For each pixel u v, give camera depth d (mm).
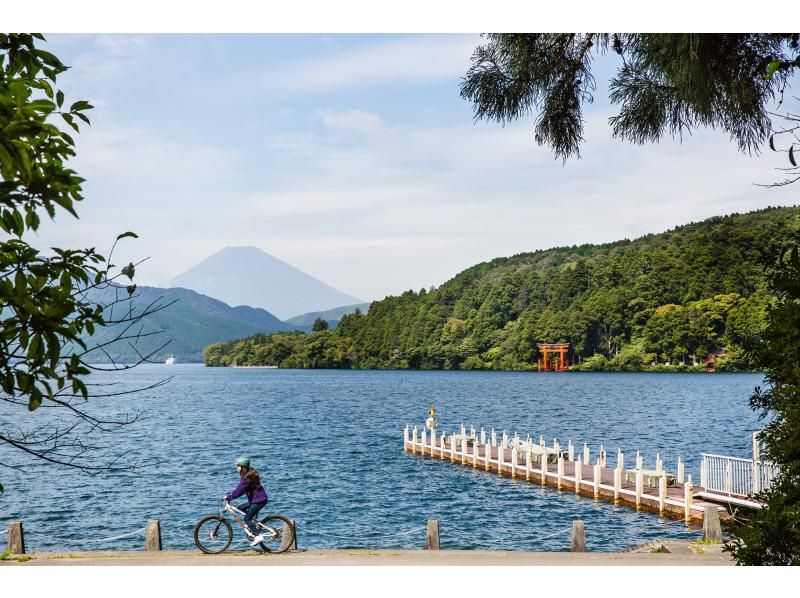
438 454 44156
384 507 29734
